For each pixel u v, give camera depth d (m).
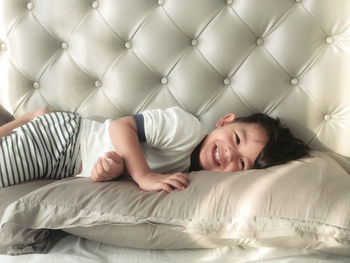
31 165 0.85
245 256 0.71
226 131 0.87
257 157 0.84
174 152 0.89
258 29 0.94
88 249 0.73
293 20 0.91
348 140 0.94
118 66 1.00
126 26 0.97
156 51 0.97
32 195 0.70
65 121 0.92
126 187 0.74
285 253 0.71
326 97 0.93
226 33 0.94
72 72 1.02
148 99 1.02
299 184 0.67
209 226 0.65
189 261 0.71
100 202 0.68
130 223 0.66
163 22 0.96
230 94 0.99
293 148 0.85
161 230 0.68
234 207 0.65
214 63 0.97
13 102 1.06
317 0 0.90
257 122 0.88
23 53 1.01
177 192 0.71
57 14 0.99
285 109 0.96
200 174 0.77
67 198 0.69
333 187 0.67
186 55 0.98
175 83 0.99
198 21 0.95
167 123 0.87
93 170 0.76
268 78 0.95
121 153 0.81
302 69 0.94
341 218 0.60
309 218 0.62
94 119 1.04
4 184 0.83
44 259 0.70
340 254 0.68
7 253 0.69
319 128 0.96
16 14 1.00
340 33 0.91
